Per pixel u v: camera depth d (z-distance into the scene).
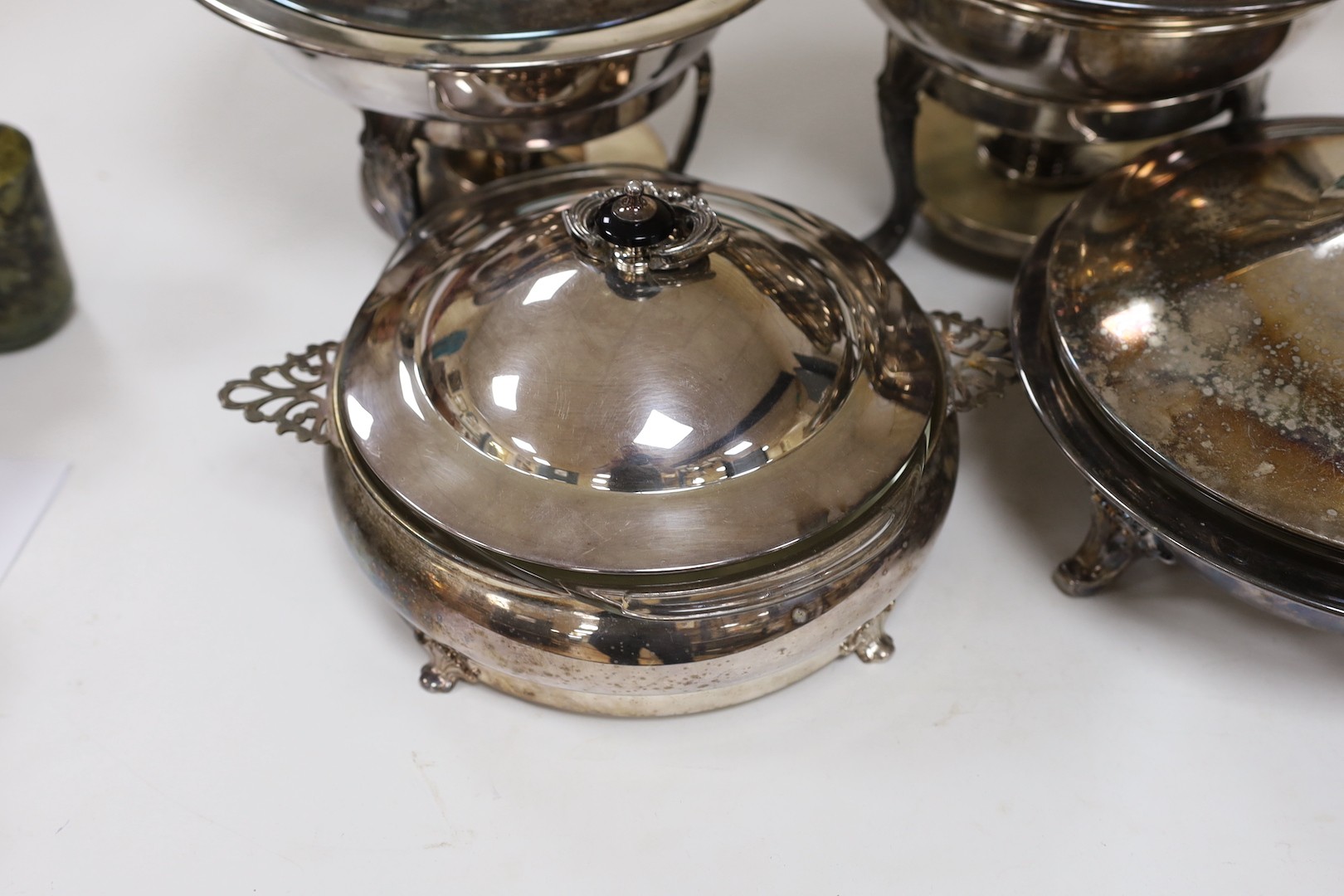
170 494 0.75
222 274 0.84
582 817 0.65
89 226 0.86
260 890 0.63
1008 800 0.66
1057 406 0.66
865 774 0.66
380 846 0.64
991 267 0.85
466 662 0.67
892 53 0.79
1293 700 0.69
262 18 0.67
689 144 0.85
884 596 0.64
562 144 0.76
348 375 0.65
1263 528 0.61
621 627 0.61
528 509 0.60
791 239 0.70
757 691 0.67
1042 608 0.71
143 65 0.96
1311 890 0.63
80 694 0.68
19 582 0.71
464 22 0.67
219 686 0.68
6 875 0.63
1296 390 0.62
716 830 0.65
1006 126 0.78
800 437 0.62
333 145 0.91
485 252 0.67
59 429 0.77
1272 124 0.74
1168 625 0.71
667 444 0.61
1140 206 0.70
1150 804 0.66
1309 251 0.65
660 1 0.69
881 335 0.66
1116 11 0.68
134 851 0.64
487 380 0.62
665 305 0.62
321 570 0.72
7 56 0.96
